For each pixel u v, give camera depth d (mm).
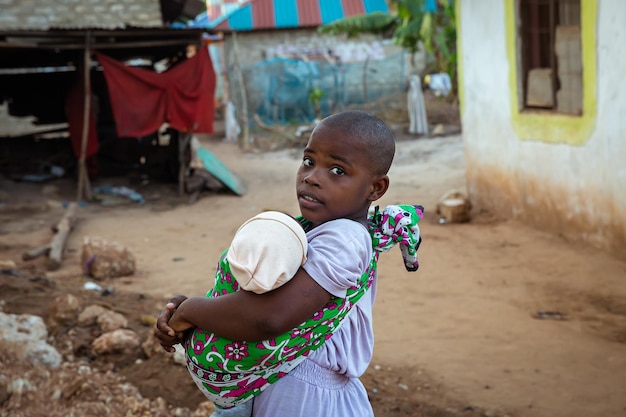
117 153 14727
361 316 1868
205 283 7578
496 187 9883
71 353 4770
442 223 9789
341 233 1694
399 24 21219
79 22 18625
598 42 7422
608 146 7438
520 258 7902
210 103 12977
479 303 6562
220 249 9211
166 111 12711
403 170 14734
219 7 30922
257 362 1688
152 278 7805
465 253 8242
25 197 12547
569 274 7219
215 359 1696
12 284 6121
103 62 12312
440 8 20672
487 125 9922
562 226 8477
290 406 1743
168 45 13242
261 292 1592
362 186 1734
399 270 7742
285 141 20219
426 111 21938
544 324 5949
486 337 5715
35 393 3980
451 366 5148
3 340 4348
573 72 8453
